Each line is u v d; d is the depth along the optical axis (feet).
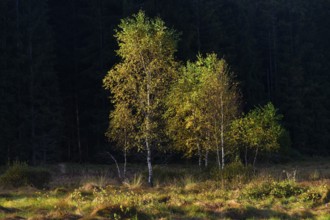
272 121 107.45
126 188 54.54
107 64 147.23
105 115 137.90
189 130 85.40
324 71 215.31
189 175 67.56
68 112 151.02
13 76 120.37
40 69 130.31
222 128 82.64
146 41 66.95
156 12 149.07
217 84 84.17
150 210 35.47
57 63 148.36
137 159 127.54
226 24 192.34
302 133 186.60
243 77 175.94
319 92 205.57
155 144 72.74
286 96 191.62
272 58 212.02
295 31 226.79
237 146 103.71
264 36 216.33
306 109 193.98
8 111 116.98
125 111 67.82
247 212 37.19
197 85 85.20
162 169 75.25
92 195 48.32
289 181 50.62
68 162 133.28
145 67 68.69
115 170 104.73
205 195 45.83
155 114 68.90
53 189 56.59
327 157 177.88
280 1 231.50
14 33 126.52
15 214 35.12
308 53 219.00
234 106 90.22
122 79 68.28
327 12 235.20
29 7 134.92
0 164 110.93
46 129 128.47
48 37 137.39
